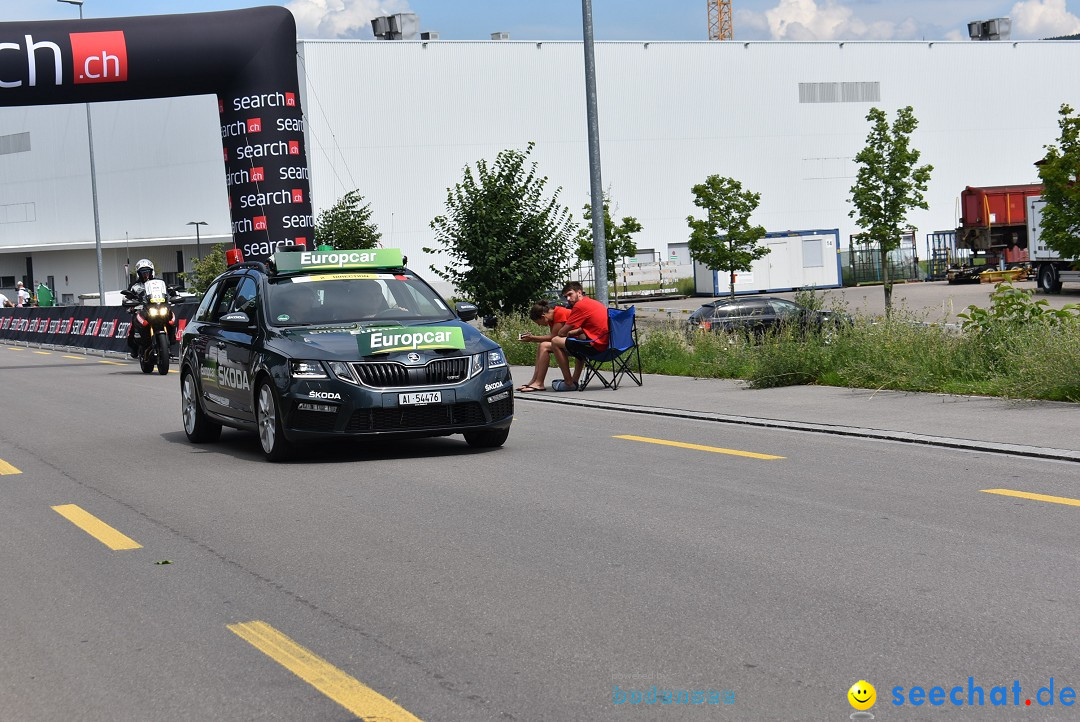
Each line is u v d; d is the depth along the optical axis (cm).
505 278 2583
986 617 485
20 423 1409
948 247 6525
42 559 663
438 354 983
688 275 6056
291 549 662
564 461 960
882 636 465
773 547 625
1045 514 686
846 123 7075
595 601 531
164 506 816
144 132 7138
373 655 465
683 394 1452
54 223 7588
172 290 2323
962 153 7319
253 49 2422
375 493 832
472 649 468
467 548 647
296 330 1025
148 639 500
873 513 705
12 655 485
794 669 430
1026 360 1200
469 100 6406
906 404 1219
